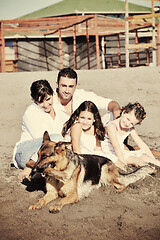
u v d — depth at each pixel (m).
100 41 24.95
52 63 24.95
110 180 4.20
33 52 24.00
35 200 3.78
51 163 3.51
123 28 23.31
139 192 3.96
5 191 4.05
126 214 3.32
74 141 4.47
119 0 28.91
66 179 3.62
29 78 12.80
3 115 9.06
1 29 18.08
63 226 3.06
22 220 3.22
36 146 4.45
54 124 4.73
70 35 23.95
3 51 18.25
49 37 24.22
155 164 4.88
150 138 6.70
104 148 4.86
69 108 4.94
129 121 4.59
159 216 3.28
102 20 24.69
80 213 3.36
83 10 26.81
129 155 4.93
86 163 4.03
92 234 2.89
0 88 11.62
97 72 14.12
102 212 3.38
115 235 2.87
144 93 10.89
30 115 4.64
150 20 18.44
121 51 25.81
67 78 4.47
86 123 4.48
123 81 12.39
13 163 5.28
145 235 2.86
